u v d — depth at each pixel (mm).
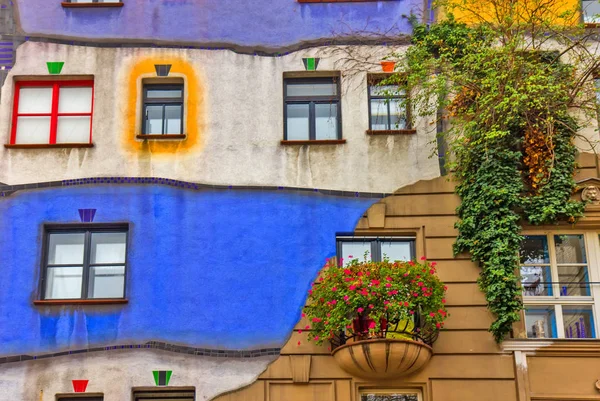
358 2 19641
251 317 17281
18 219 18000
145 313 17297
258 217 18031
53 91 19219
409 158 18422
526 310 17500
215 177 18312
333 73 19203
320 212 18062
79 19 19578
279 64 19234
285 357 16969
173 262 17688
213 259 17719
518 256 17094
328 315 16344
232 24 19562
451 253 17656
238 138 18609
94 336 17109
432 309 16438
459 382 16672
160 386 16828
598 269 17625
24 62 19219
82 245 18062
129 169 18359
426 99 17812
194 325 17219
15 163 18391
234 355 17000
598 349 16688
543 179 17484
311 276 17594
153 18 19609
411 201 18109
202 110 18828
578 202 17500
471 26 19156
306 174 18328
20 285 17500
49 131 18969
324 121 19047
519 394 16484
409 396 16859
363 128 18672
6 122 18750
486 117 16953
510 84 16953
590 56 17469
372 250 18000
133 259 17703
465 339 16969
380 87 19125
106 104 18875
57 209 18062
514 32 18344
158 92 19266
